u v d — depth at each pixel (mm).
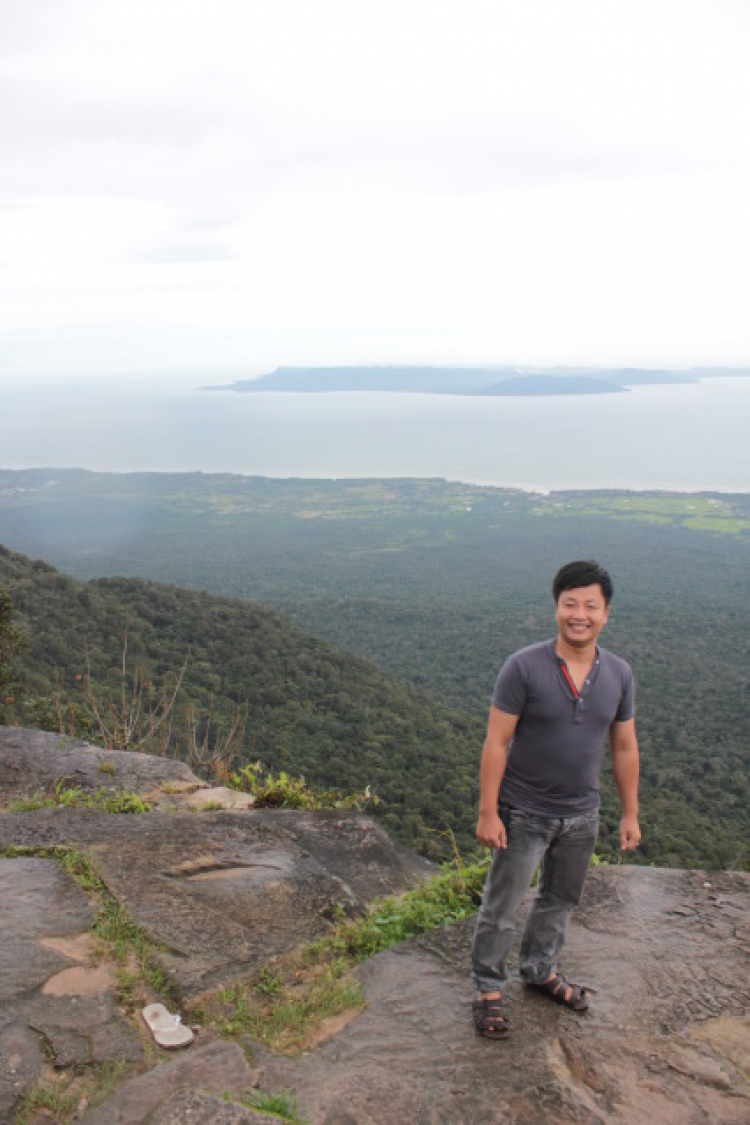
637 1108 2188
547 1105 2189
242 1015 2693
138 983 2820
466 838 27016
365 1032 2545
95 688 25375
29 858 3750
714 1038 2490
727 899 3355
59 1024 2545
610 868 3662
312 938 3195
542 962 2641
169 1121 1934
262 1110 2094
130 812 4746
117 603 45062
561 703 2369
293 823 4508
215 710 33719
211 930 3170
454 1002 2684
